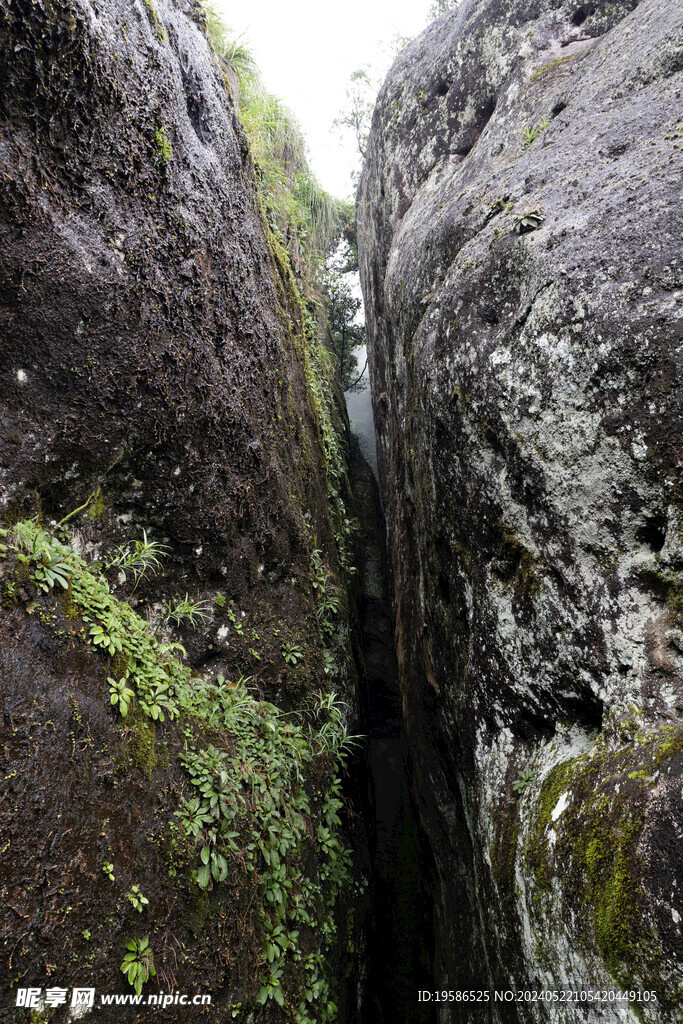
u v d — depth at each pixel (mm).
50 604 2490
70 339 3059
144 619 3383
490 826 2969
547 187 3281
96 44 3021
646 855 2043
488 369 3137
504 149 4082
